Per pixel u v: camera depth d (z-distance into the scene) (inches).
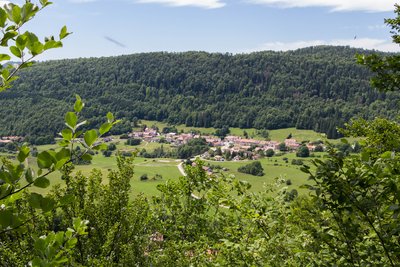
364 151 144.1
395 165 133.6
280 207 241.8
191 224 421.7
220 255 251.0
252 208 252.2
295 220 219.8
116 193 510.9
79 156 97.6
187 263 348.2
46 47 101.7
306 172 140.0
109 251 470.9
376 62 284.2
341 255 152.0
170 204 435.8
